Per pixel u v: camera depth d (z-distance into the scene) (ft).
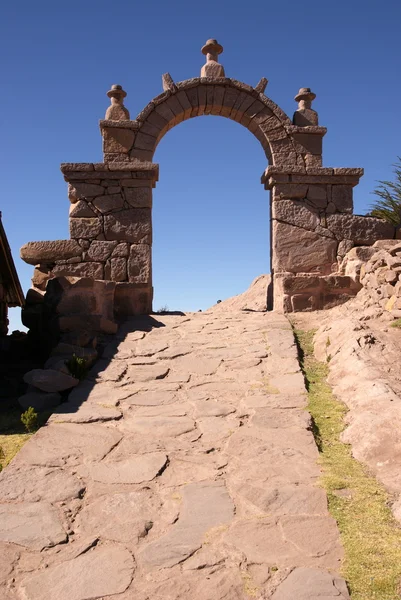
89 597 10.86
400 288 29.73
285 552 12.14
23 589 11.10
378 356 24.41
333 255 41.04
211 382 24.64
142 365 27.12
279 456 17.06
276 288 40.19
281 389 23.31
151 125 40.78
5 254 37.52
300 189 41.11
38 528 13.25
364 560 11.69
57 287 31.73
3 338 37.27
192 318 36.35
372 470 15.97
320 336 29.99
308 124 42.22
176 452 17.69
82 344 28.63
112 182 40.01
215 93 41.34
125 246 39.73
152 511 14.08
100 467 16.61
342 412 20.45
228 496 14.73
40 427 20.21
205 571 11.57
